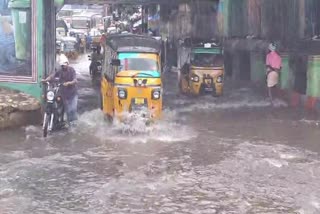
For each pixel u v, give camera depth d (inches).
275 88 791.1
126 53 563.5
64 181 372.2
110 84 570.6
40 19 592.1
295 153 451.8
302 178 380.2
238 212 313.7
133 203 328.2
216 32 1205.1
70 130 541.6
